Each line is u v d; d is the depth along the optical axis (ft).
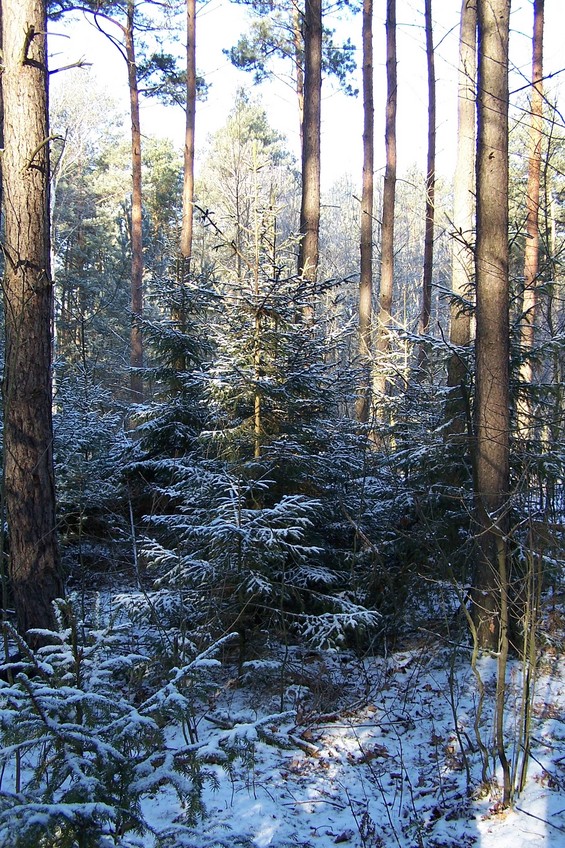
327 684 18.78
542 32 42.04
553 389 21.90
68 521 29.37
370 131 49.93
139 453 29.71
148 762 9.18
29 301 19.44
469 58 29.48
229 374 22.20
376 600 21.85
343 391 25.18
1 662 17.12
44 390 19.75
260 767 15.47
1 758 8.56
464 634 20.65
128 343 86.28
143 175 106.42
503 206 20.40
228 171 102.12
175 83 65.10
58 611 12.03
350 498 24.04
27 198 19.53
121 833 8.82
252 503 21.59
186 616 19.44
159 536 25.08
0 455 21.83
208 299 27.07
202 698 12.05
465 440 21.40
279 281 21.81
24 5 19.58
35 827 7.48
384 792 14.25
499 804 13.23
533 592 13.97
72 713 10.15
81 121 94.94
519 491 17.40
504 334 20.33
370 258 49.06
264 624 20.53
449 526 21.76
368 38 49.85
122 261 96.78
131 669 16.56
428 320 46.03
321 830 12.88
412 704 18.07
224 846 8.38
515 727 15.66
